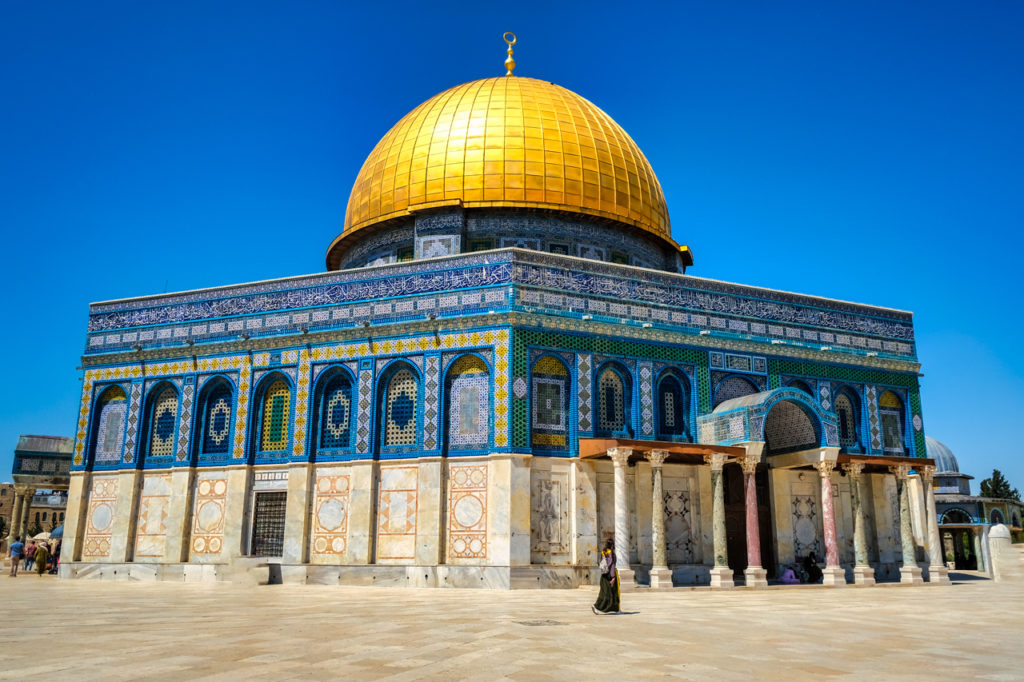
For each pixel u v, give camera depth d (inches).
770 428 1262.3
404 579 1080.8
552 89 1502.2
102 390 1341.0
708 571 1160.8
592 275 1184.2
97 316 1378.0
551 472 1095.6
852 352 1358.3
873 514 1302.9
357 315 1202.6
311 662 403.9
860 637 527.2
